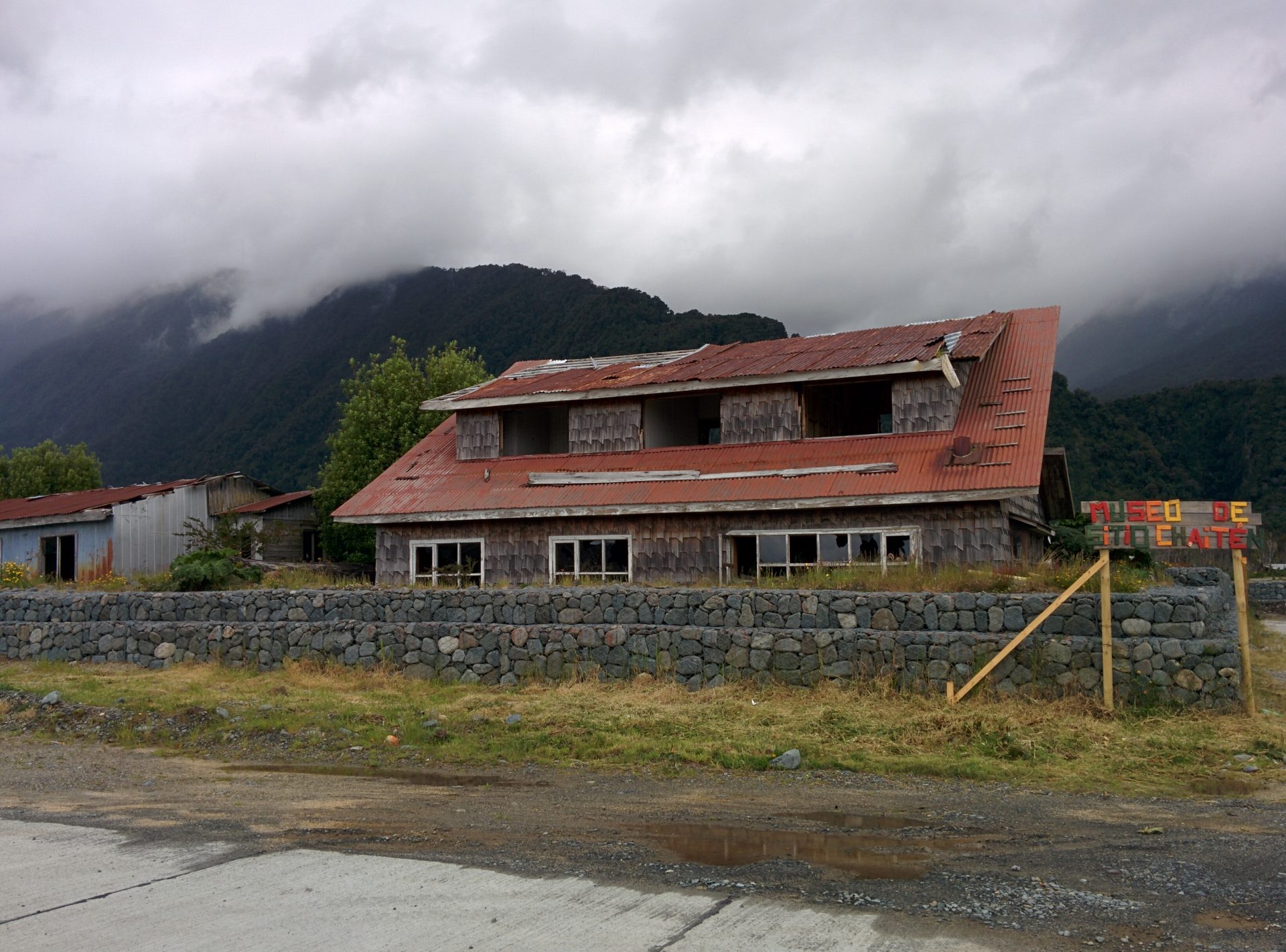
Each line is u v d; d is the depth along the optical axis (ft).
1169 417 261.65
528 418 84.28
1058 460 75.00
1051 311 78.33
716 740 37.22
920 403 66.18
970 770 32.63
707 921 19.03
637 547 68.13
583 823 27.12
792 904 19.89
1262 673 52.60
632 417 75.20
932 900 20.03
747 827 26.48
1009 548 60.13
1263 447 235.61
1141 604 39.58
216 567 66.13
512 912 19.74
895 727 37.32
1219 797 29.32
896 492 59.57
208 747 39.40
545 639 48.75
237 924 19.38
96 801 30.78
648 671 46.55
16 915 20.08
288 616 56.80
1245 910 19.39
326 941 18.42
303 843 25.30
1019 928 18.47
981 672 40.22
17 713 44.93
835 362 68.23
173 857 24.16
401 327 607.78
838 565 58.44
